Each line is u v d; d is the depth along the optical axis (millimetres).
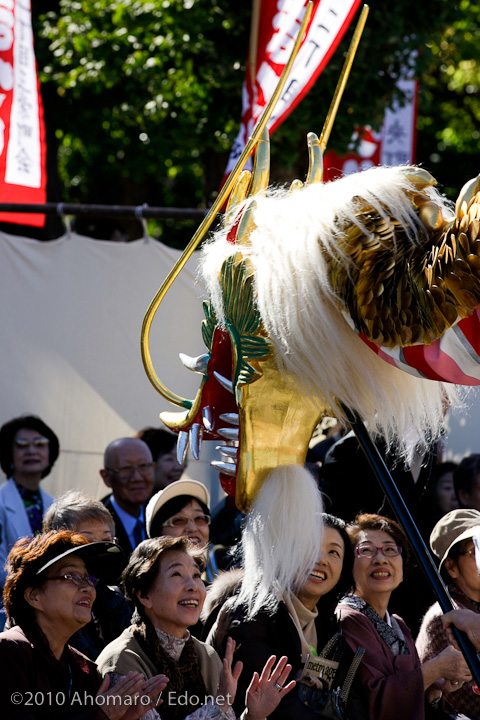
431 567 5422
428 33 17734
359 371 5078
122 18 19297
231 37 17719
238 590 6910
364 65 16375
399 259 4883
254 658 6418
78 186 28219
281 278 5039
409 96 18562
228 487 6012
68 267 13273
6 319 13164
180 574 6555
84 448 13227
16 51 12664
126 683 5867
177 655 6551
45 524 8047
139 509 10875
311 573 6695
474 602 8094
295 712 6629
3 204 12898
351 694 6930
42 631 6102
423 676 7383
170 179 29844
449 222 4883
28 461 11531
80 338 13227
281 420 5395
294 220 5078
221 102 19094
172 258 13133
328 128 5789
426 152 32188
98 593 7660
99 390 13234
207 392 5875
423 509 10234
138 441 10930
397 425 5238
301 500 5609
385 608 7641
